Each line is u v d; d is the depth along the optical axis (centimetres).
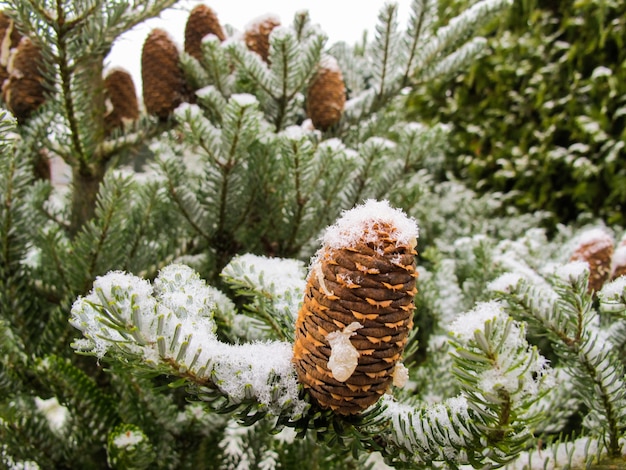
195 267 38
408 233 14
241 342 25
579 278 19
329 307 14
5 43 39
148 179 35
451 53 48
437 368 31
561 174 79
